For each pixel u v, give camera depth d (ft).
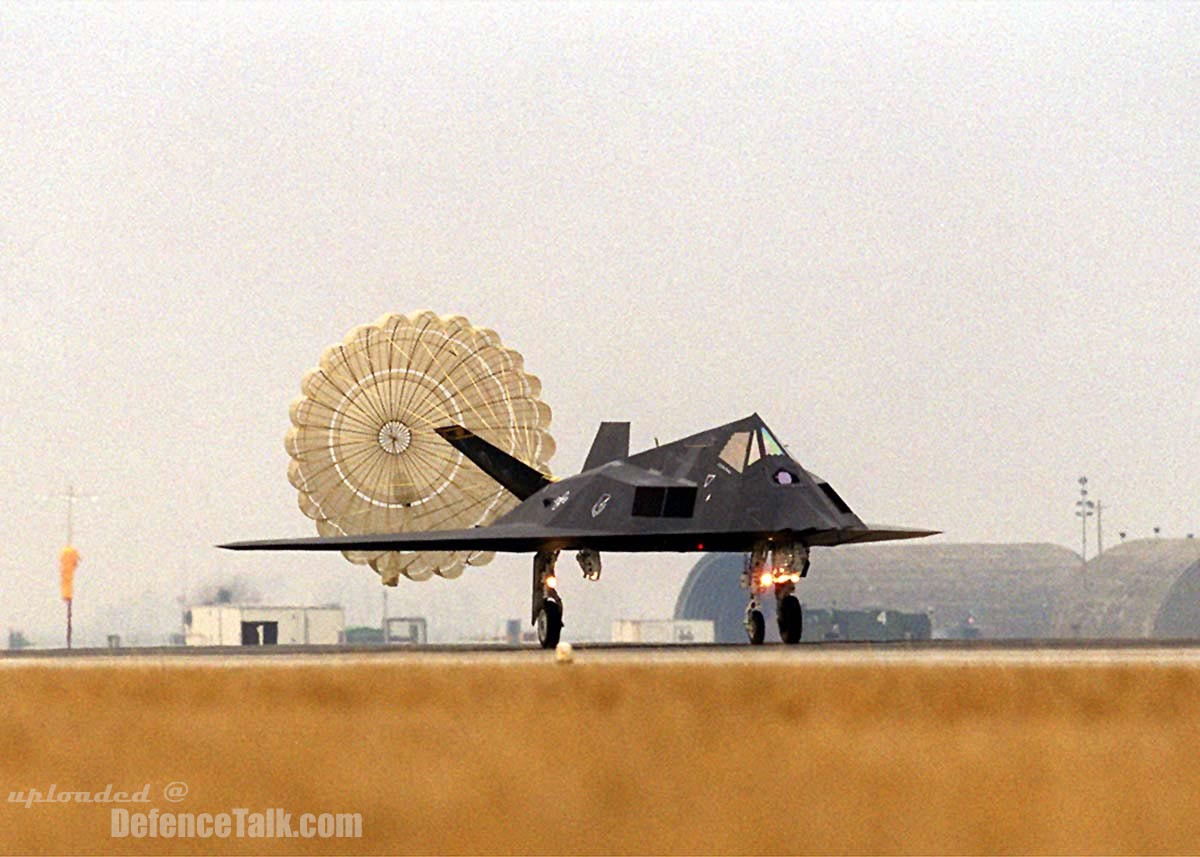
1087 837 190.90
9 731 260.01
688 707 260.42
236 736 246.68
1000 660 331.16
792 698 265.13
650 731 241.76
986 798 203.82
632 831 191.83
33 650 543.80
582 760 222.07
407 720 254.27
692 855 183.73
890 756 223.92
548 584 466.29
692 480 452.35
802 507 435.53
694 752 226.79
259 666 315.17
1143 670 278.87
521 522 474.08
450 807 201.87
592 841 188.65
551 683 280.51
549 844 187.83
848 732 240.32
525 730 243.40
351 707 268.62
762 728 244.22
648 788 207.72
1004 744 231.91
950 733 239.91
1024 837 190.90
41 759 238.68
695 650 411.54
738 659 345.92
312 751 232.73
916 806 200.13
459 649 476.95
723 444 454.81
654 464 467.11
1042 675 275.39
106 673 297.33
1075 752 227.20
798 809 198.70
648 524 443.73
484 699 270.05
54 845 200.95
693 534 438.81
